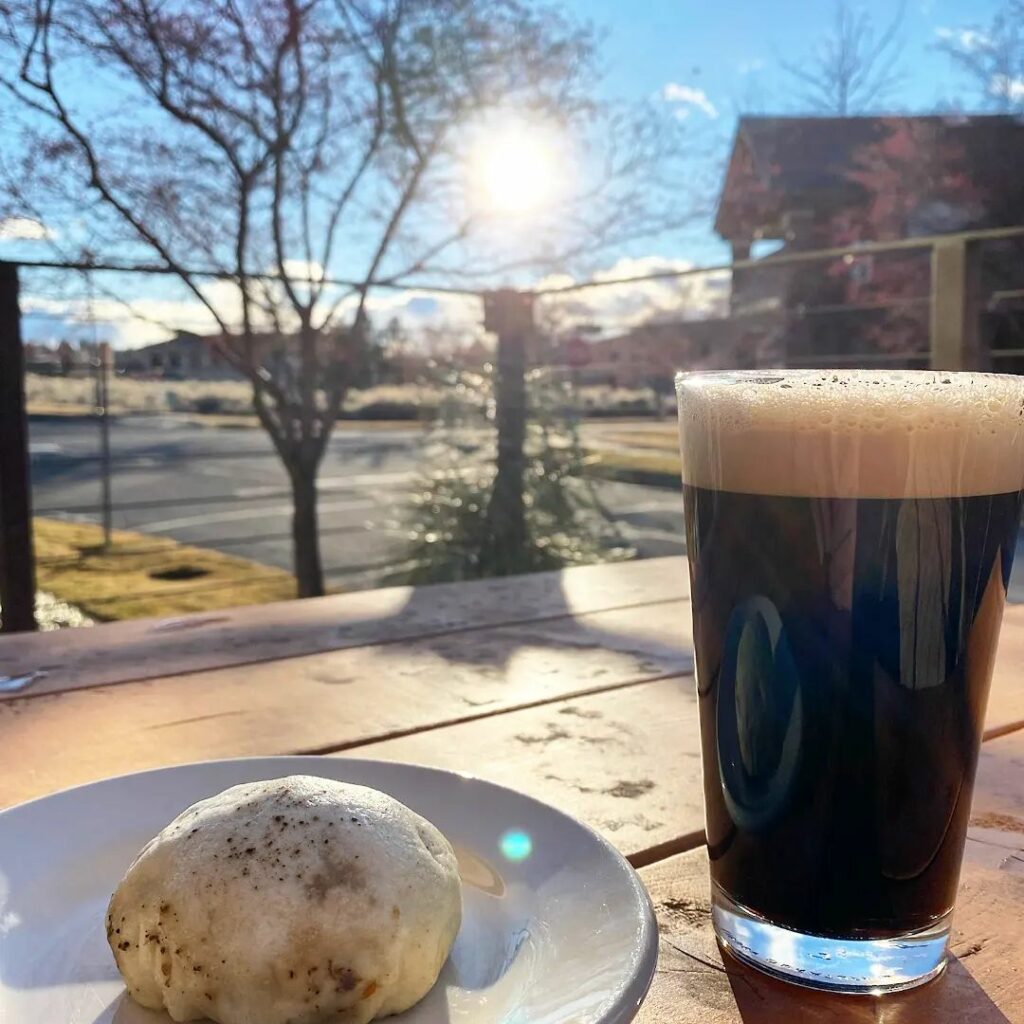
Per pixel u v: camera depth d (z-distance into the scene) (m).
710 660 0.50
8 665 1.07
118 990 0.46
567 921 0.48
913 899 0.46
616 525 4.29
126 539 5.11
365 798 0.51
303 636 1.21
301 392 4.20
